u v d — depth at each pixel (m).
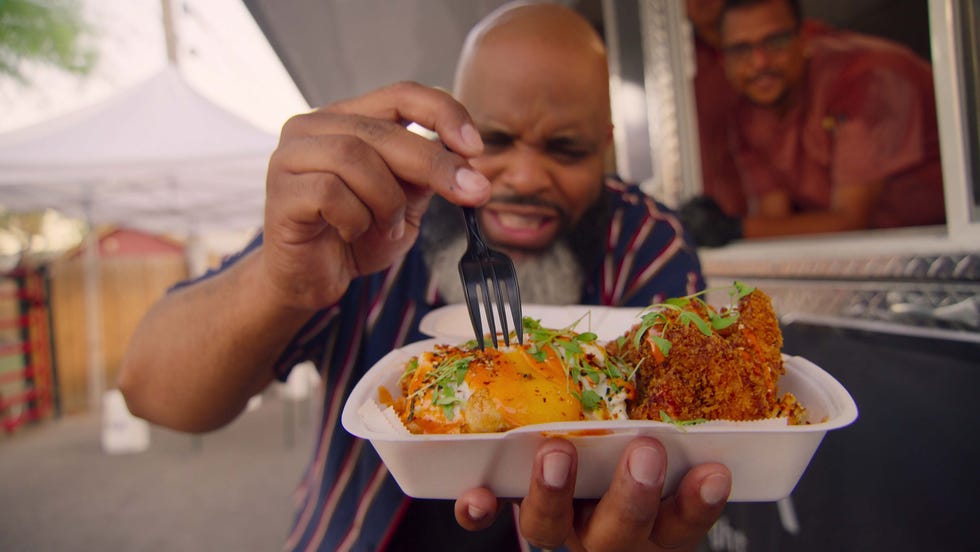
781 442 0.94
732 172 3.17
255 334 1.40
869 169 2.26
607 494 0.93
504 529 1.63
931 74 1.98
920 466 1.71
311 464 1.85
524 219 1.75
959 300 1.61
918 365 1.75
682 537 0.99
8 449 8.41
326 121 1.15
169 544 5.04
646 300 1.77
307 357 1.74
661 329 1.18
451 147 1.19
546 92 1.65
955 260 1.64
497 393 1.05
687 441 0.94
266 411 9.95
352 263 1.34
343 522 1.65
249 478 6.62
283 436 8.30
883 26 2.15
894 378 1.85
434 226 1.75
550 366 1.11
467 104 1.74
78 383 11.05
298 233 1.13
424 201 1.36
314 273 1.23
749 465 0.97
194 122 6.69
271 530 5.22
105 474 7.01
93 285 11.05
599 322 1.48
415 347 1.36
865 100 2.24
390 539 1.60
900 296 1.84
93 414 10.69
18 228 17.02
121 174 6.76
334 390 1.73
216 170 7.00
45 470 7.28
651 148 4.04
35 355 10.33
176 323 1.47
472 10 3.25
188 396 1.53
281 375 1.69
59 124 6.88
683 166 3.61
